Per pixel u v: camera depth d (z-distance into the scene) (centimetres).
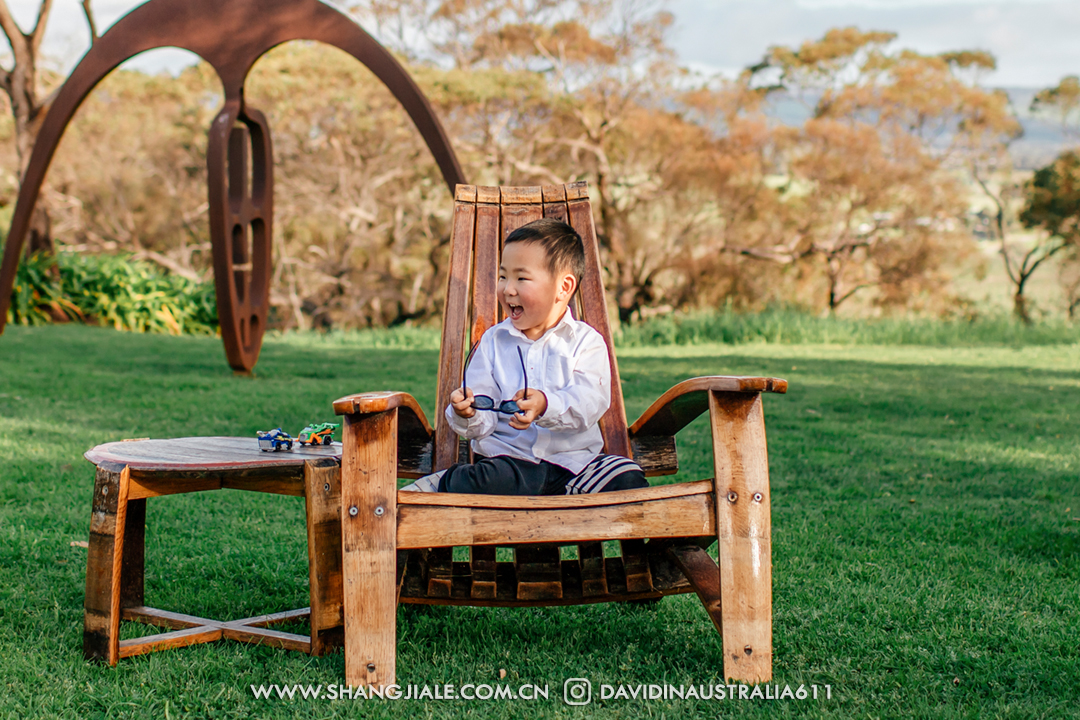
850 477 405
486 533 181
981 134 2230
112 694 181
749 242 2244
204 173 2423
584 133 2238
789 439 502
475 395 208
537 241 227
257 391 655
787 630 220
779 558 279
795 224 2222
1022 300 2195
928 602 239
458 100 2056
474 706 178
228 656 200
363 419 181
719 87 2192
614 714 174
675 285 2273
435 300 2455
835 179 2155
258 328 826
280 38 737
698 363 959
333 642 204
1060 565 273
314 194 2253
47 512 318
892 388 747
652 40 2130
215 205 719
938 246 2178
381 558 182
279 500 349
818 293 2303
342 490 182
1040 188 2223
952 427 553
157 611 224
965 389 743
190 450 212
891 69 2244
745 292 2242
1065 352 1149
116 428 491
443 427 252
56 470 385
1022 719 173
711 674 194
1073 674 193
